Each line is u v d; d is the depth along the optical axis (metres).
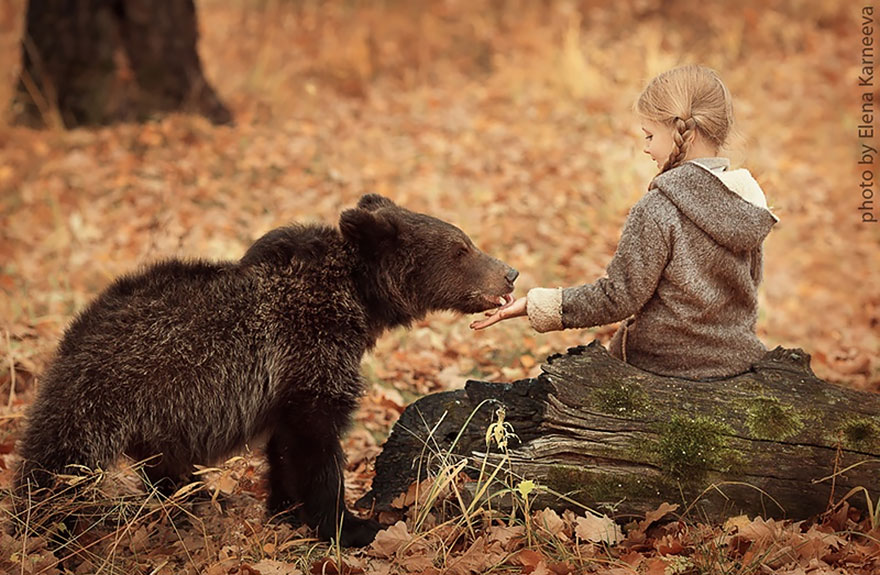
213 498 5.29
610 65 16.31
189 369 5.02
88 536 5.20
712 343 5.25
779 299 9.91
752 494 5.09
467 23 18.84
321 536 5.35
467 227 10.83
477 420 5.50
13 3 18.86
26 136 12.99
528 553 4.84
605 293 5.18
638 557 4.86
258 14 19.45
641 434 5.12
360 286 5.57
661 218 5.05
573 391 5.20
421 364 8.27
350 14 19.31
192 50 14.14
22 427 5.60
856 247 11.04
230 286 5.25
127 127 13.36
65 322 8.62
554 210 11.38
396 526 5.11
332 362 5.36
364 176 12.21
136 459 5.21
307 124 14.02
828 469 5.08
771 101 15.04
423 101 15.25
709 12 18.69
